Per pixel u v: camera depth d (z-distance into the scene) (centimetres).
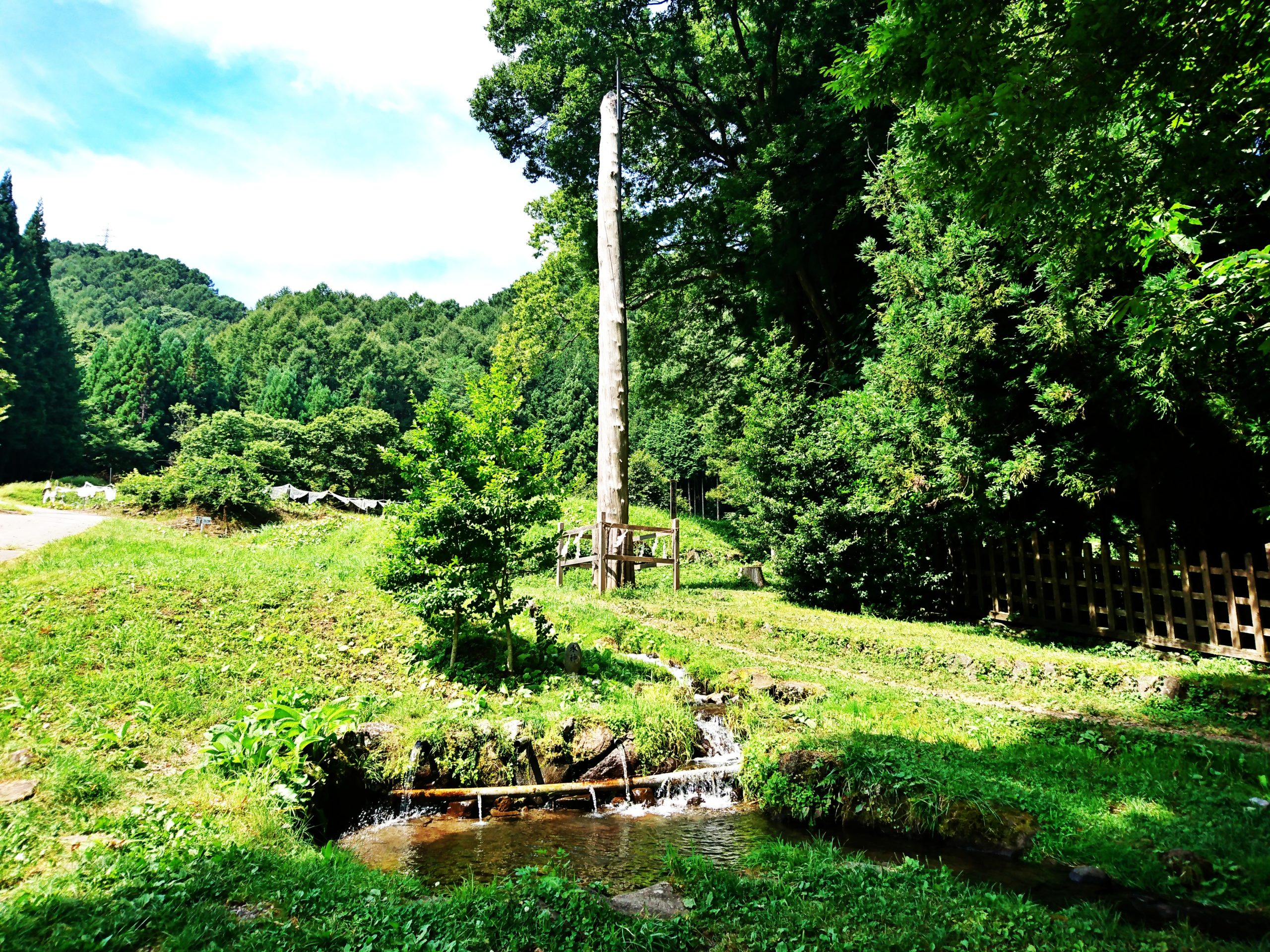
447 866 551
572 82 2022
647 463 4831
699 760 782
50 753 566
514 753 728
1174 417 908
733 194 1884
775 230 1794
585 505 2309
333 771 648
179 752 623
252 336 11038
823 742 693
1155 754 674
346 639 940
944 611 1316
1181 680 830
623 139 2234
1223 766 636
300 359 9225
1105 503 1209
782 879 475
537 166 2305
